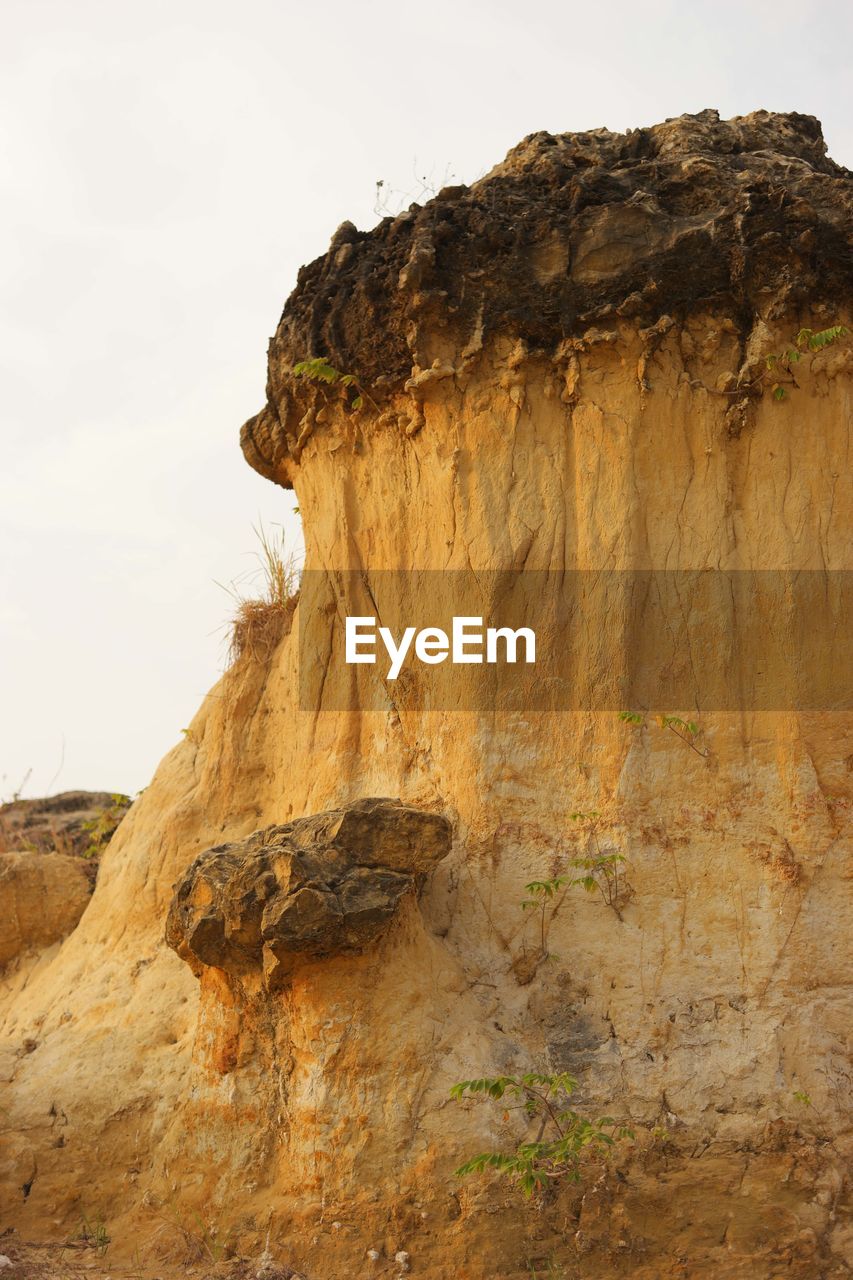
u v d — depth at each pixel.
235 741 9.62
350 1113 6.59
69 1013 8.57
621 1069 6.83
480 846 7.58
